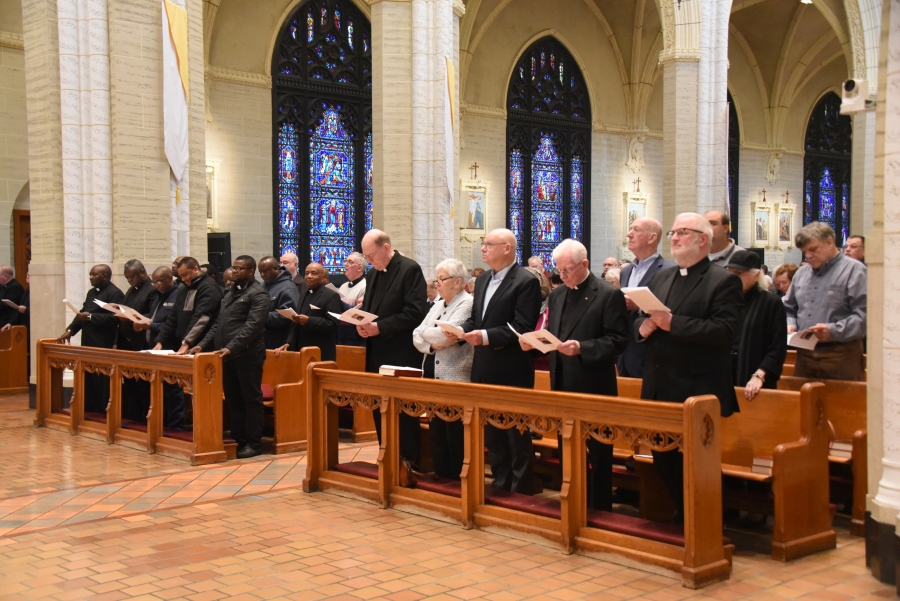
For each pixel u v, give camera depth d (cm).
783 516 492
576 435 502
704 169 1820
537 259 1380
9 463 786
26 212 1658
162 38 1097
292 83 2078
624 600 426
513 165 2509
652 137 2792
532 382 609
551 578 460
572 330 554
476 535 545
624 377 659
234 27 1973
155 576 468
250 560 495
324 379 670
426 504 593
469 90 2380
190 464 782
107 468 764
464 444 566
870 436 474
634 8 2594
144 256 1087
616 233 2728
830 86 3159
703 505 453
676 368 500
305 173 2106
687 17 1811
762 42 2891
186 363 796
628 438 481
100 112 1066
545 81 2577
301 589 445
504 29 2439
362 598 431
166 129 1097
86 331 967
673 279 522
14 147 1623
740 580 457
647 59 2688
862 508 544
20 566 488
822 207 3259
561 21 2559
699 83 1819
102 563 491
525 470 602
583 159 2661
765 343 582
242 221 1997
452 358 631
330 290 947
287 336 977
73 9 1061
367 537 542
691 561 446
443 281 629
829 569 477
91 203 1075
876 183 470
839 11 2405
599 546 493
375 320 672
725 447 582
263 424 906
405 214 1349
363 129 2214
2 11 1595
